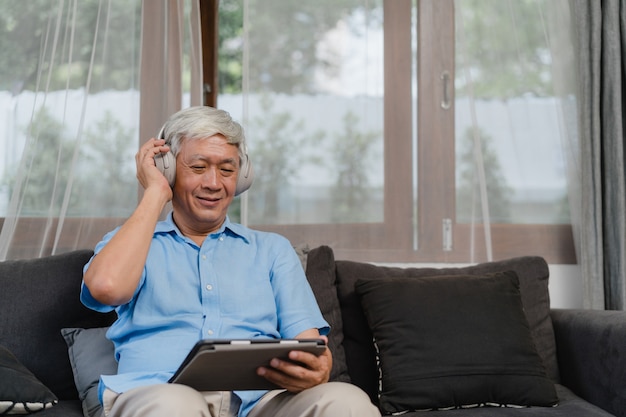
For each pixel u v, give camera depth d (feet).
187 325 6.29
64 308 7.57
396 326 7.59
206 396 5.66
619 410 7.34
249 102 9.76
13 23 9.14
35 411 6.56
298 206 9.78
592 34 9.69
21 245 8.91
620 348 7.35
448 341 7.45
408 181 9.96
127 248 5.87
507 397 7.36
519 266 8.68
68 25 9.21
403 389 7.25
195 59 9.44
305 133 9.83
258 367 5.17
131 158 9.36
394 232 9.93
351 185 9.86
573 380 8.16
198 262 6.53
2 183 8.99
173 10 9.50
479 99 10.02
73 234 9.11
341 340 8.05
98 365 7.13
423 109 9.98
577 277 10.02
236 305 6.43
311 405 5.18
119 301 5.80
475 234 9.87
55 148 9.09
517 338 7.60
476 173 9.92
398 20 10.02
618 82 9.62
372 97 9.93
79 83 9.22
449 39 10.05
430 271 8.57
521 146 10.00
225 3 10.03
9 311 7.39
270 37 9.84
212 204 6.47
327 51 9.91
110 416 5.21
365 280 8.11
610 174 9.62
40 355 7.36
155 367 6.05
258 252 6.73
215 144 6.44
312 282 8.18
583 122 9.69
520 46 10.03
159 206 6.20
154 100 9.44
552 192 10.04
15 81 9.09
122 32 9.41
